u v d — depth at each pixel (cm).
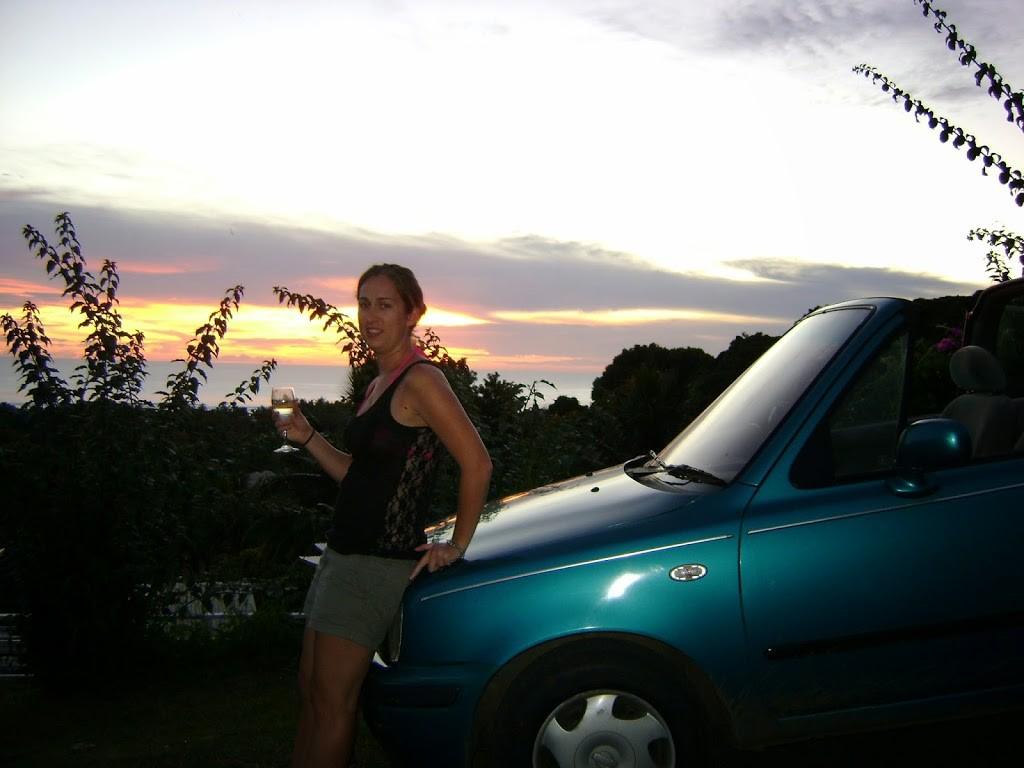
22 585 514
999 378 368
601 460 750
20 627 522
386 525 306
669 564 298
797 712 303
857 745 378
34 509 516
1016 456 318
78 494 514
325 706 306
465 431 306
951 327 512
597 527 315
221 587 600
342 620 304
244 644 570
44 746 441
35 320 534
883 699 304
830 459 316
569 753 289
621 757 290
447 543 311
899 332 333
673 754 292
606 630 293
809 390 325
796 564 299
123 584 524
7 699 518
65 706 502
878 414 333
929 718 306
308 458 730
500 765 291
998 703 307
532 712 290
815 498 308
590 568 299
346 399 677
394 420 308
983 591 303
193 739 441
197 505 560
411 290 322
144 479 532
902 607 301
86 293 543
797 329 392
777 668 298
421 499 313
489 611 297
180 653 561
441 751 297
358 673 307
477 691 294
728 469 329
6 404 528
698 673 301
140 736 449
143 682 534
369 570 305
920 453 297
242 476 629
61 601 512
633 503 331
